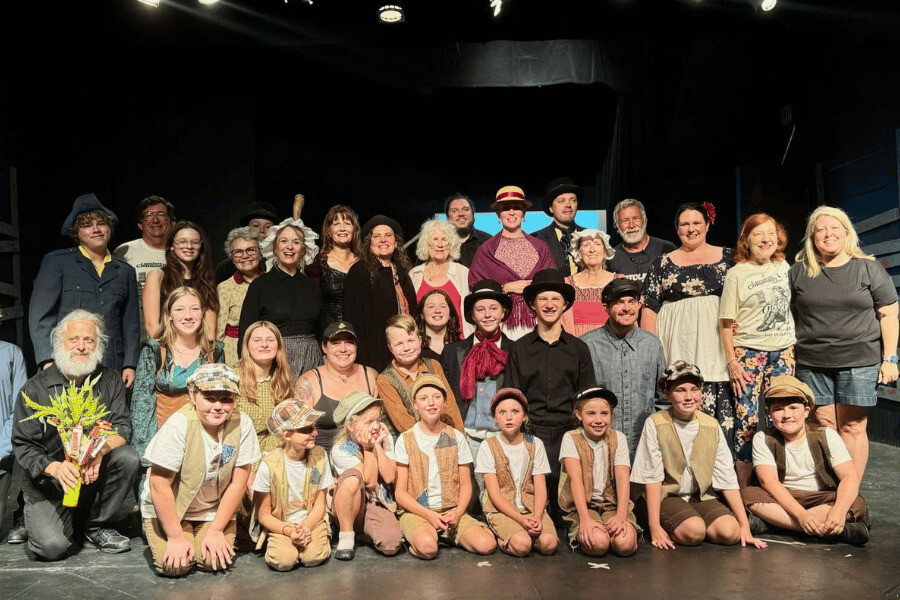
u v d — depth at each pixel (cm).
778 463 362
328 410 377
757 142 848
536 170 1054
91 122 730
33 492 342
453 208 542
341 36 678
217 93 767
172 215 503
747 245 400
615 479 354
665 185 939
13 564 330
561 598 284
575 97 958
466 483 353
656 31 675
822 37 684
